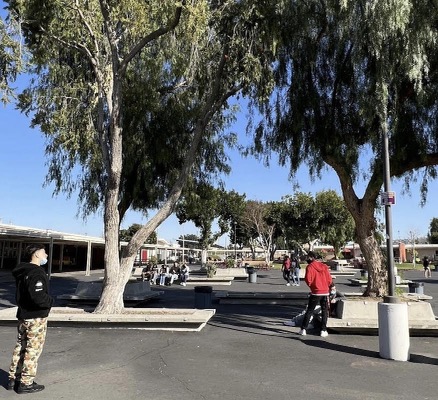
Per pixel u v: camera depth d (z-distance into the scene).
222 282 27.89
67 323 10.11
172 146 15.96
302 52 11.20
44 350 7.72
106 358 7.15
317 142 11.15
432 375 6.28
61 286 25.77
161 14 10.23
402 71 9.48
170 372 6.32
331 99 11.20
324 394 5.39
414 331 9.23
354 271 40.34
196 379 5.98
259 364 6.84
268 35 10.70
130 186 16.50
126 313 10.70
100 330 9.73
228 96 11.72
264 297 16.05
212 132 16.62
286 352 7.69
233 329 10.05
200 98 13.50
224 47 11.23
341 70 10.98
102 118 11.62
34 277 5.42
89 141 12.85
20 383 5.36
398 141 10.40
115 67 11.25
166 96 15.71
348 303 9.87
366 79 9.62
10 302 16.47
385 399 5.24
